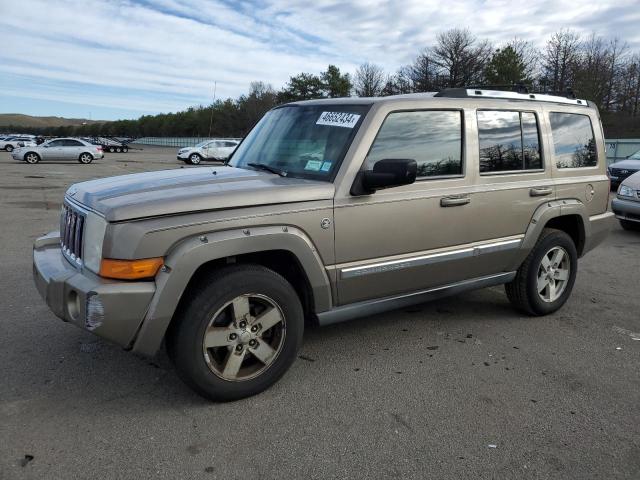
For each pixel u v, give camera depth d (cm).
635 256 792
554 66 5691
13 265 654
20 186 1652
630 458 285
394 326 473
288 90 7456
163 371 373
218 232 310
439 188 399
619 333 467
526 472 271
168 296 296
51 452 279
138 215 293
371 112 371
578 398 348
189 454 280
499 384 366
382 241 373
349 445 291
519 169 458
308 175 368
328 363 395
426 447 291
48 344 414
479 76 5981
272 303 336
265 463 274
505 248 448
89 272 311
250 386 334
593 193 524
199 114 10362
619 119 4922
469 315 507
